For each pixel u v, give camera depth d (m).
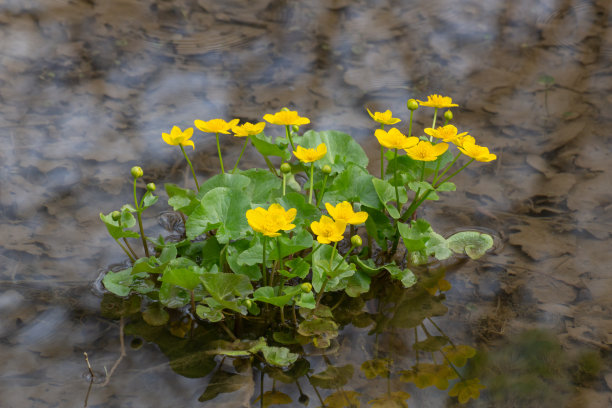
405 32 6.91
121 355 3.32
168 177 4.57
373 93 5.79
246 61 6.19
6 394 3.05
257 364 3.30
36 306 3.56
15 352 3.29
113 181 4.52
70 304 3.60
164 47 6.32
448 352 3.42
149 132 5.07
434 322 3.62
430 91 5.87
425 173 4.20
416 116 5.47
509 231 4.26
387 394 3.15
